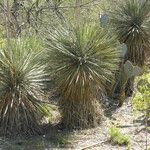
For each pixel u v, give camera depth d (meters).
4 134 6.33
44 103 6.53
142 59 8.05
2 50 6.43
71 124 6.64
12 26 8.84
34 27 8.73
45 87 6.64
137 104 6.56
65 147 6.20
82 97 6.53
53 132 6.52
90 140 6.39
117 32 7.83
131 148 6.20
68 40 6.52
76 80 6.37
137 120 7.04
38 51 6.61
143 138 6.50
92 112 6.70
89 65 6.46
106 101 7.59
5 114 6.30
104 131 6.63
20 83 6.32
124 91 7.52
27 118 6.38
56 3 8.92
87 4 9.04
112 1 8.55
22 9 9.11
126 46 7.14
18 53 6.46
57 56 6.48
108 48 6.56
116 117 7.14
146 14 7.86
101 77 6.50
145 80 7.18
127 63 7.13
